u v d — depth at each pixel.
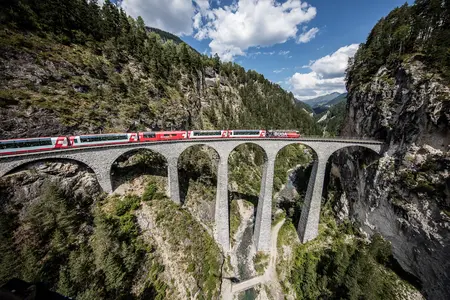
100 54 40.06
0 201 20.98
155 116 41.12
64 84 31.17
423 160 28.23
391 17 45.00
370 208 36.50
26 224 21.41
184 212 34.12
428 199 27.06
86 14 41.44
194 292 27.83
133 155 35.00
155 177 35.47
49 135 26.92
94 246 23.98
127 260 24.03
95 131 31.38
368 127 39.03
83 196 26.75
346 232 41.31
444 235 25.12
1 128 23.64
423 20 34.62
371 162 37.28
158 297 24.84
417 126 29.42
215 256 34.19
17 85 26.70
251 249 41.16
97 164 26.94
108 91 36.31
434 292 27.25
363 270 29.48
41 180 23.80
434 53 30.05
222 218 36.72
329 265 34.44
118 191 30.44
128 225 27.52
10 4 31.20
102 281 21.67
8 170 21.30
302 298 33.34
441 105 26.66
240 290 34.38
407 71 31.97
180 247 30.06
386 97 35.31
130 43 47.66
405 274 31.39
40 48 31.02
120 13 52.75
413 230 28.78
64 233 22.77
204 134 34.59
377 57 40.28
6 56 27.02
